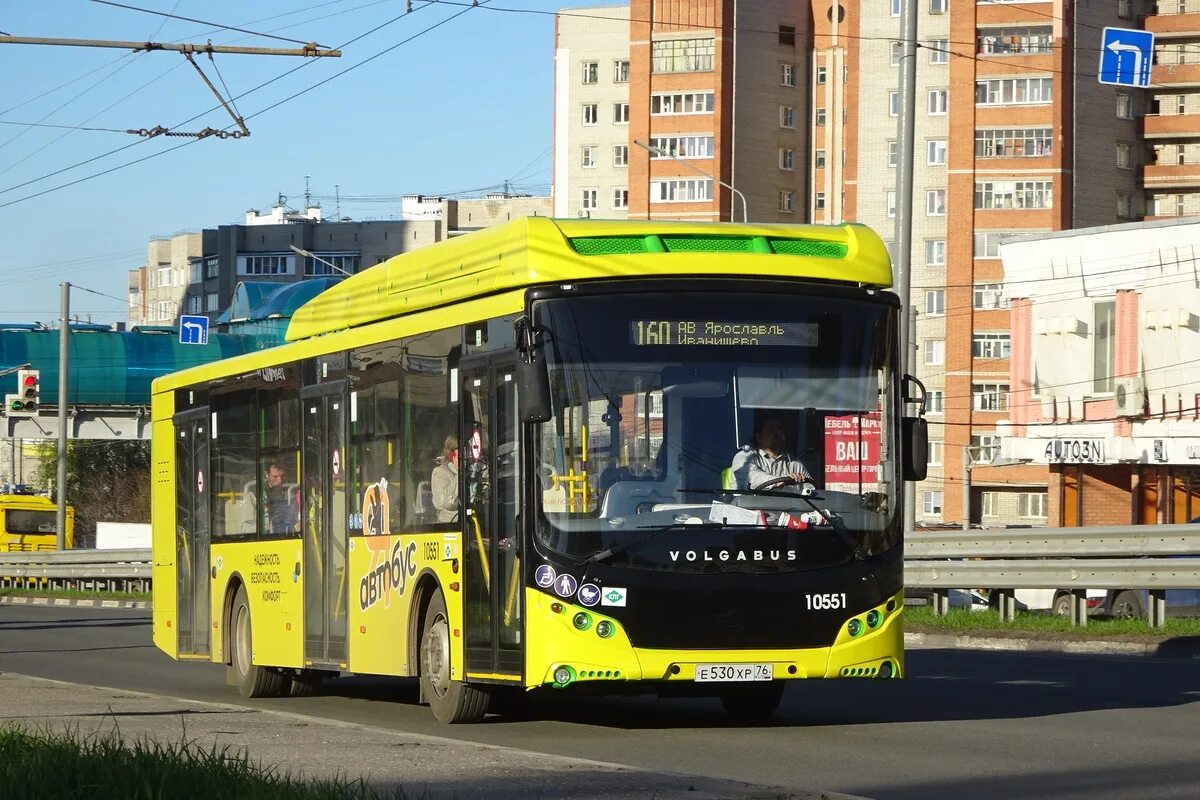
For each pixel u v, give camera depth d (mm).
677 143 109500
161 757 10641
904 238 28125
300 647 19000
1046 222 97375
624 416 13844
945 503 98125
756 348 14062
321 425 18562
